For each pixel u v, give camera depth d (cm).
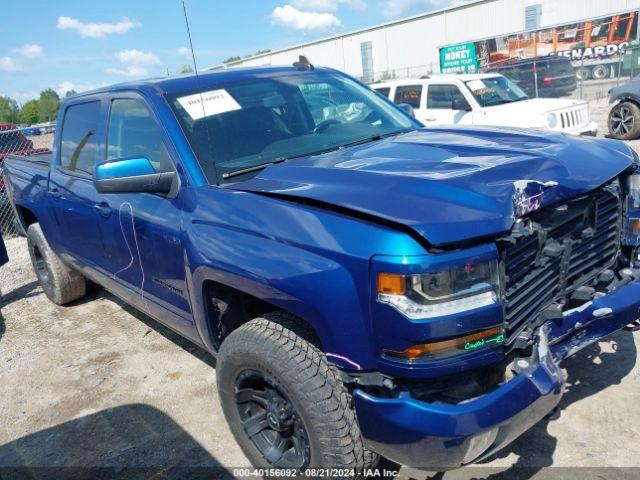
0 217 861
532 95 1462
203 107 315
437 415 193
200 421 332
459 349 196
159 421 336
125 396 367
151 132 319
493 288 198
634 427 281
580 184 233
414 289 190
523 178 224
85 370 406
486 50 3117
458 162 245
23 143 988
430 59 4159
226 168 292
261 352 236
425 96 1031
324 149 318
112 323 483
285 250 224
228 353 254
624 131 1102
